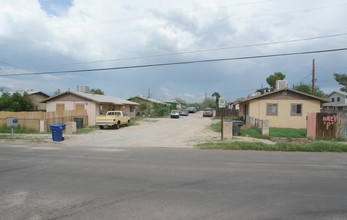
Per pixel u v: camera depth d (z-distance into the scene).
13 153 8.76
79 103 23.14
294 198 4.14
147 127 21.44
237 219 3.32
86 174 5.73
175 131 17.73
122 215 3.44
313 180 5.28
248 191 4.51
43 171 6.01
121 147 10.45
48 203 3.89
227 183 5.02
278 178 5.42
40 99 37.88
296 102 18.88
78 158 7.79
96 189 4.60
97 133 16.39
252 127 17.52
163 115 41.41
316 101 18.59
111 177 5.46
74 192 4.43
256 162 7.21
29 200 4.03
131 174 5.73
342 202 3.95
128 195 4.27
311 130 13.30
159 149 9.84
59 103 23.50
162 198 4.12
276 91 18.97
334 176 5.62
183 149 9.87
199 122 27.36
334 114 13.12
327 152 9.27
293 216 3.41
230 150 9.62
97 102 23.14
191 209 3.66
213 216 3.41
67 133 16.12
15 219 3.32
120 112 21.67
